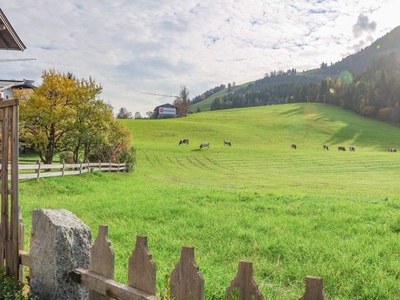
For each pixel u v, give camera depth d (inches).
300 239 281.0
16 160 162.7
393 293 184.2
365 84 5265.8
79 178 823.1
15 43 470.9
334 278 199.9
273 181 1186.6
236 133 3228.3
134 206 442.9
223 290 177.0
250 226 337.1
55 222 135.6
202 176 1389.0
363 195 681.6
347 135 3331.7
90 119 1062.4
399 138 3304.6
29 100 971.9
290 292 185.6
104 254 125.3
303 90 7086.6
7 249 167.5
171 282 109.3
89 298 128.0
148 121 3732.8
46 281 137.5
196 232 310.2
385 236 293.4
